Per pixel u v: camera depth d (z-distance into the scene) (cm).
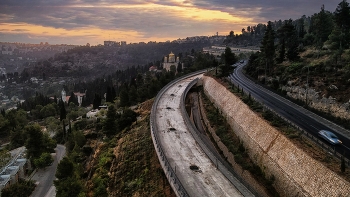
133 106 8269
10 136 7850
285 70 6281
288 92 5572
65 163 3884
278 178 3050
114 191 3584
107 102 10138
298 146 2964
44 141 6397
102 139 6197
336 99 4378
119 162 4262
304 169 2736
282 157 3100
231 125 4694
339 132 3675
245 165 3531
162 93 7188
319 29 7031
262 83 6719
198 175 3164
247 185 2841
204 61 11338
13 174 5141
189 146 4012
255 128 3878
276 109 4625
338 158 2705
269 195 3017
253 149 3734
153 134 4238
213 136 4762
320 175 2534
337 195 2295
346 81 4625
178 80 8838
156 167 3712
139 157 4144
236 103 4822
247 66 8688
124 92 8519
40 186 5191
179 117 5388
